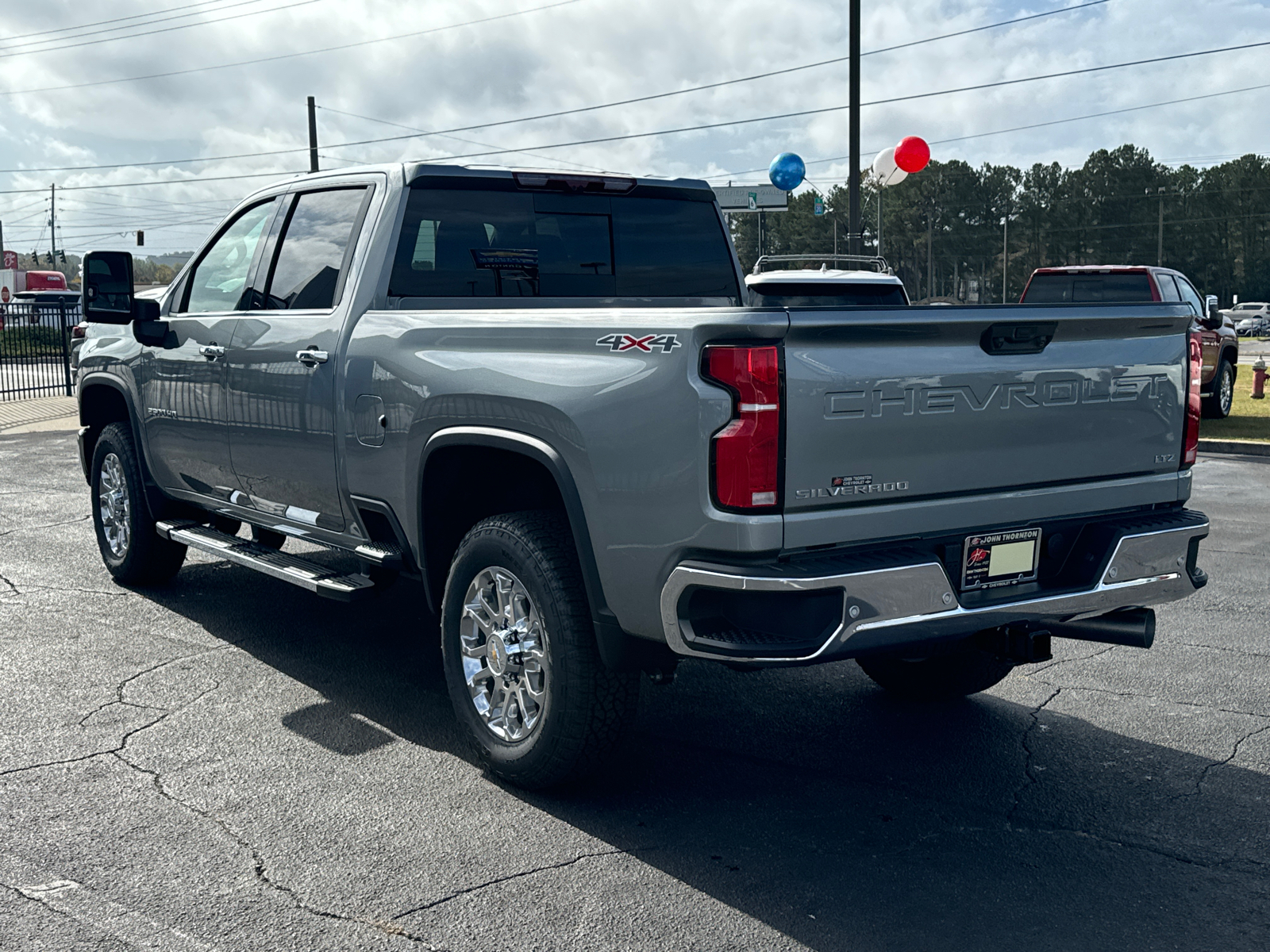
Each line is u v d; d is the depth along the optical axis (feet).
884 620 10.45
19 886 10.38
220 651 17.75
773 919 10.01
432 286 15.03
